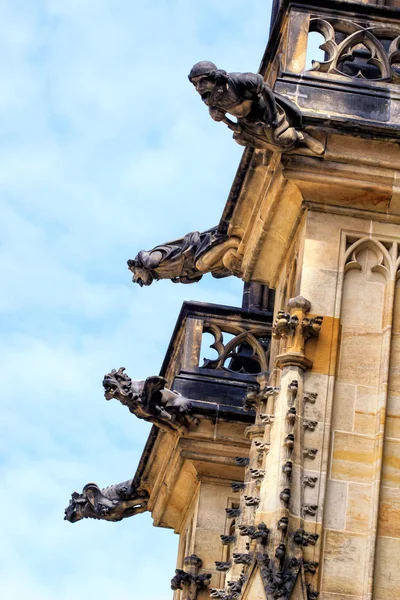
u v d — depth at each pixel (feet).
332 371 139.95
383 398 139.23
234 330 175.94
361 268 143.02
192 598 171.01
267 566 134.21
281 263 150.51
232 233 155.22
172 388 173.78
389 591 134.82
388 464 137.90
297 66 145.48
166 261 162.20
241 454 172.45
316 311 141.18
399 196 143.23
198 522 172.76
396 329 141.18
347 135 143.13
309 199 143.64
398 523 136.56
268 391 140.97
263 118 140.97
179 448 172.86
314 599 134.10
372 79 145.48
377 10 147.13
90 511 188.24
